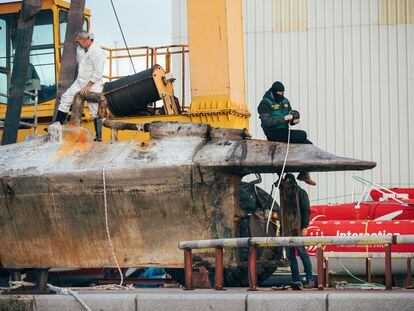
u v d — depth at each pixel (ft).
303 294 55.11
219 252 61.52
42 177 70.38
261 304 55.42
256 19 179.42
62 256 71.46
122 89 91.20
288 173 70.38
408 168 173.06
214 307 56.59
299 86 177.68
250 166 67.21
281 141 70.44
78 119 76.59
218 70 89.56
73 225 70.64
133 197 68.85
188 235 68.49
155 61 104.53
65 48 91.66
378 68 174.91
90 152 71.41
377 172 173.68
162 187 68.23
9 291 66.54
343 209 97.19
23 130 100.07
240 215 69.31
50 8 102.37
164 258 68.90
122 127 74.13
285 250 80.18
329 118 176.35
